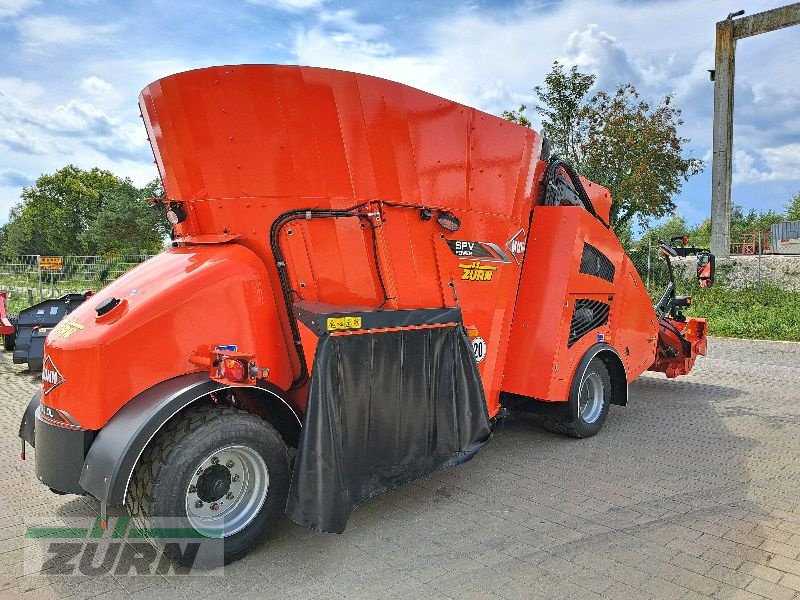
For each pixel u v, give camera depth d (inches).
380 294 168.7
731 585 135.0
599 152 956.0
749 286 831.7
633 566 143.7
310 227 162.1
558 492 190.2
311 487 143.6
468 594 133.1
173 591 136.4
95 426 140.7
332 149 158.2
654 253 880.3
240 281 156.6
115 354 141.0
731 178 995.3
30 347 368.5
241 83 152.9
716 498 184.1
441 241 181.9
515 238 211.9
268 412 164.4
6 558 152.1
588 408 249.8
